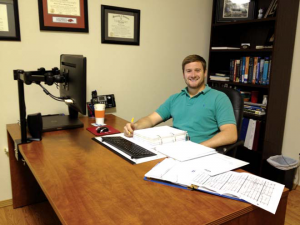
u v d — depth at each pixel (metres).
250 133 2.49
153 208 0.83
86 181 1.01
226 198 0.90
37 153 1.31
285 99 2.48
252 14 2.53
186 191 0.94
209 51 2.79
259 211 0.89
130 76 2.44
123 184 0.99
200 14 2.77
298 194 2.35
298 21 2.37
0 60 1.85
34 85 2.00
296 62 2.41
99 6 2.16
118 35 2.29
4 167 2.02
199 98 1.79
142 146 1.40
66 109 2.16
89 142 1.50
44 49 2.00
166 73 2.66
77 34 2.11
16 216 1.96
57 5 1.98
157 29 2.51
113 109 2.41
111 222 0.75
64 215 0.78
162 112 1.96
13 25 1.85
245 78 2.55
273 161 2.36
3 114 1.93
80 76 1.35
